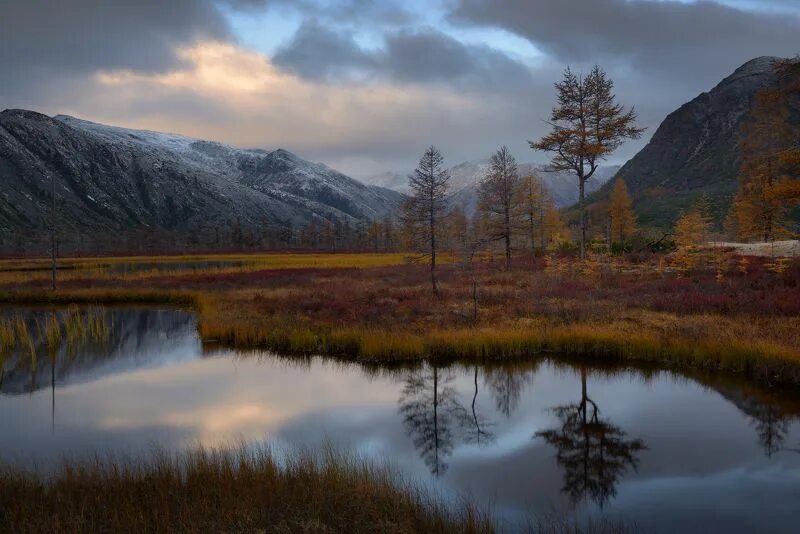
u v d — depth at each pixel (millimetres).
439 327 20141
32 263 71625
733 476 8734
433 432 11344
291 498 7086
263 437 11125
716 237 56688
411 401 13656
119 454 10172
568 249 46844
